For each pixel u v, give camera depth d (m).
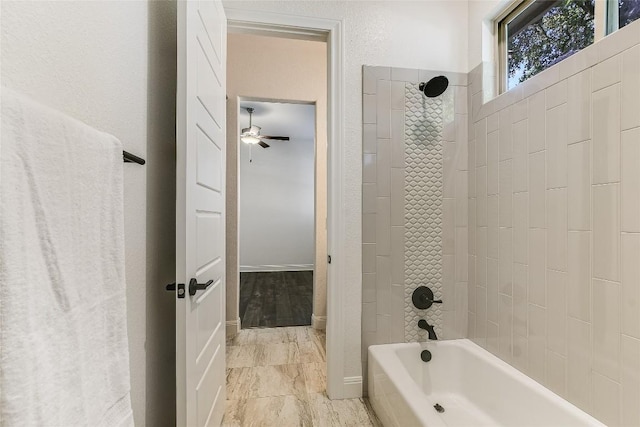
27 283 0.42
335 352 1.77
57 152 0.49
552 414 1.26
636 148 1.00
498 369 1.55
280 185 6.37
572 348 1.23
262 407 1.69
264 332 2.84
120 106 0.88
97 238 0.60
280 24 1.71
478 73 1.84
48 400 0.44
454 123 1.92
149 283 1.08
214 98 1.40
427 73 1.88
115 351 0.64
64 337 0.49
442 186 1.91
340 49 1.77
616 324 1.06
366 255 1.82
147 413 1.05
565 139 1.26
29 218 0.43
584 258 1.18
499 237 1.66
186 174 1.03
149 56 1.09
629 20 1.12
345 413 1.64
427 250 1.90
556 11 1.46
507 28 1.78
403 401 1.28
